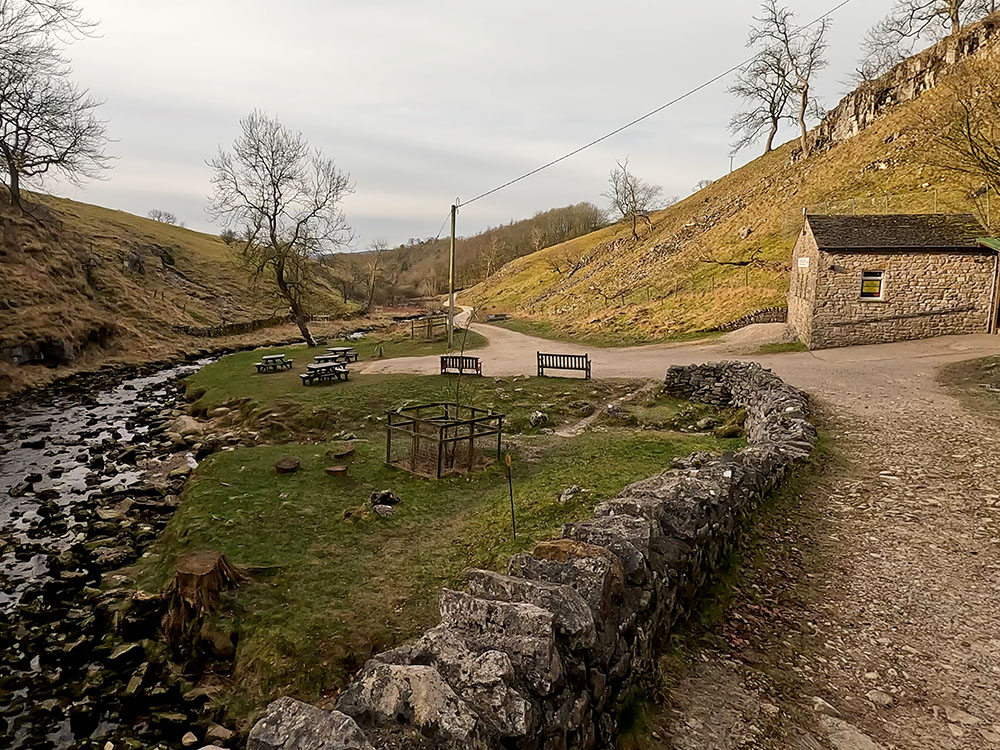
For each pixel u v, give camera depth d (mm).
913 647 5590
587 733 3758
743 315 34188
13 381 28812
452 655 3391
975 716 4727
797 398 14414
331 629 7754
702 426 16672
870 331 26375
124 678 7629
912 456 11008
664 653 5168
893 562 7176
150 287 56062
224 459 14930
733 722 4535
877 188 44312
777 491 9203
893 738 4488
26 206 47344
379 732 2834
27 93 36875
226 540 10359
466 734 2727
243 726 6648
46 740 6691
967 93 27344
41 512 13180
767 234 47219
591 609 4035
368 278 91562
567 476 12336
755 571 6895
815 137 66188
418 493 12453
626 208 83000
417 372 26969
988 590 6551
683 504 6262
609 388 21828
